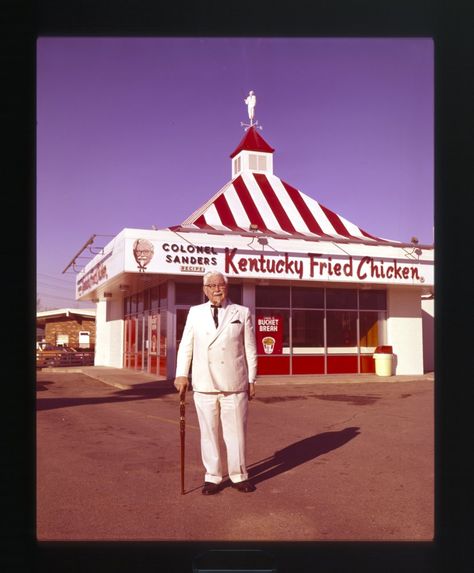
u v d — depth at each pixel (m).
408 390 14.14
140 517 4.32
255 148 20.17
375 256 17.81
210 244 15.90
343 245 17.47
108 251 17.44
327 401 11.76
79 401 11.62
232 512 4.45
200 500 4.76
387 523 4.20
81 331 37.78
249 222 17.78
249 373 5.19
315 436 7.72
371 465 6.02
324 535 3.95
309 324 18.09
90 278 21.44
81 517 4.32
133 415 9.59
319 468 5.89
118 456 6.39
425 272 18.44
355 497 4.85
